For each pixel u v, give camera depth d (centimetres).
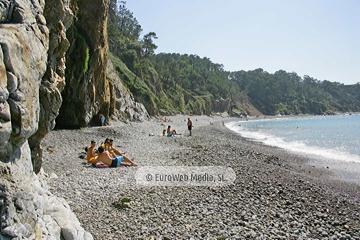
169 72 12062
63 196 800
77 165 1229
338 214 862
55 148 1616
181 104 10762
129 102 4697
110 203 780
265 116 17475
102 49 3017
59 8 778
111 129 2803
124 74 6712
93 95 2911
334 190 1184
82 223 643
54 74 800
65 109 2659
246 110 17838
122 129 3012
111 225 646
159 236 606
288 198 955
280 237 638
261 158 1797
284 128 6000
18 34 398
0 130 348
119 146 1919
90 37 2758
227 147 2167
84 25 2700
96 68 2919
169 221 686
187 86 14162
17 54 390
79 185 916
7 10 414
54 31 777
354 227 757
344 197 1077
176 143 2286
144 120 4941
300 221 759
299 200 948
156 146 2041
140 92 6612
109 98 3403
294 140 3412
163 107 8644
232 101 17538
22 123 401
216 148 2067
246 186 1041
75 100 2670
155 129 3562
